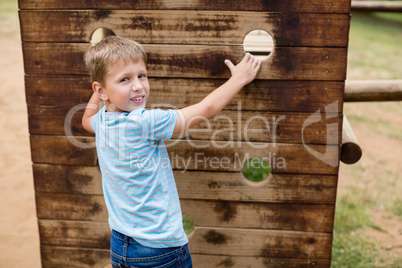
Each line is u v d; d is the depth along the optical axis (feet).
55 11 6.61
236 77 6.28
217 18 6.39
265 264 7.55
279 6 6.28
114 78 5.47
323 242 7.34
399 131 18.78
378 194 12.98
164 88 6.75
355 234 10.82
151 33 6.53
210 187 7.23
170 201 5.80
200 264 7.68
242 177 7.15
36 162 7.39
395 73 26.76
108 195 5.89
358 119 20.08
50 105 7.06
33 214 11.39
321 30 6.34
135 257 5.63
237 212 7.34
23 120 18.07
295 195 7.14
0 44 27.04
